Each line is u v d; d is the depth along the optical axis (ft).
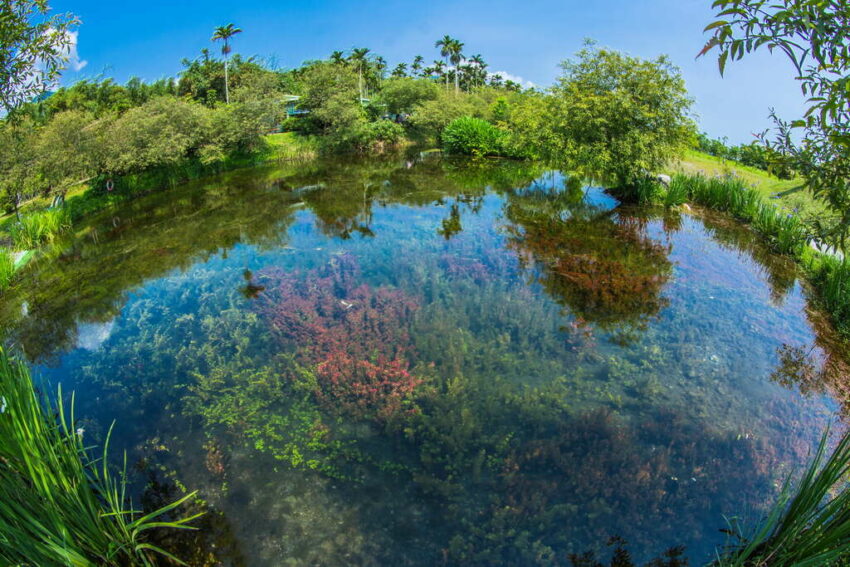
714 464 16.81
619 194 63.10
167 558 13.73
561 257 38.68
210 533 14.55
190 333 27.04
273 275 35.06
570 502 15.26
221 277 35.73
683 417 19.21
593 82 56.08
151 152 69.51
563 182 75.20
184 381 22.56
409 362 23.02
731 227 47.32
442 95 154.92
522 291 31.07
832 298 29.43
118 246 45.70
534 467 16.69
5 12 16.28
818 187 10.88
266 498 15.81
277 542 14.25
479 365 22.82
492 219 53.06
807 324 27.32
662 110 53.72
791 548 12.20
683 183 59.41
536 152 79.61
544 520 14.49
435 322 26.18
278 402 20.58
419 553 13.78
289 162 107.24
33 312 31.53
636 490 15.52
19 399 12.00
